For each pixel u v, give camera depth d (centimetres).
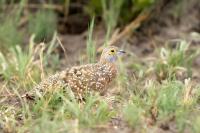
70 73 1145
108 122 1074
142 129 1040
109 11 1688
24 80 1269
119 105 1153
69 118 1071
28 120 1065
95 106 1113
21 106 1162
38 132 992
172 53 1430
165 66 1402
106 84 1176
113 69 1191
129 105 1087
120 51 1202
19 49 1396
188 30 1761
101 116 1060
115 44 1644
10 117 1093
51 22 1698
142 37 1717
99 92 1166
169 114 1090
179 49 1441
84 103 1113
